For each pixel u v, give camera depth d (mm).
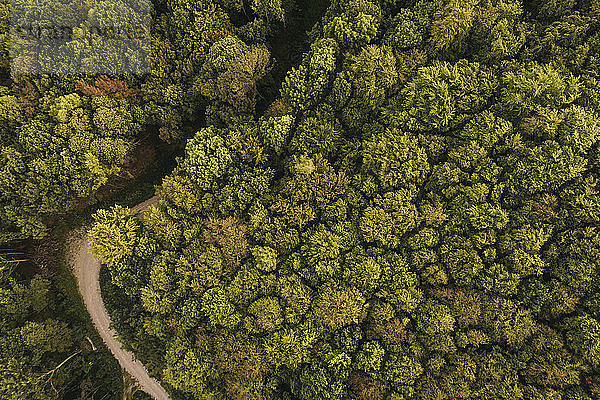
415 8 51156
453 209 44719
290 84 50250
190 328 49250
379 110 49500
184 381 47844
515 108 45469
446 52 49719
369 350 42688
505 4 48375
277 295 47000
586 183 41719
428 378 41688
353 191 46844
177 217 50812
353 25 49312
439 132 47469
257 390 46688
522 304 41875
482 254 42938
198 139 50906
